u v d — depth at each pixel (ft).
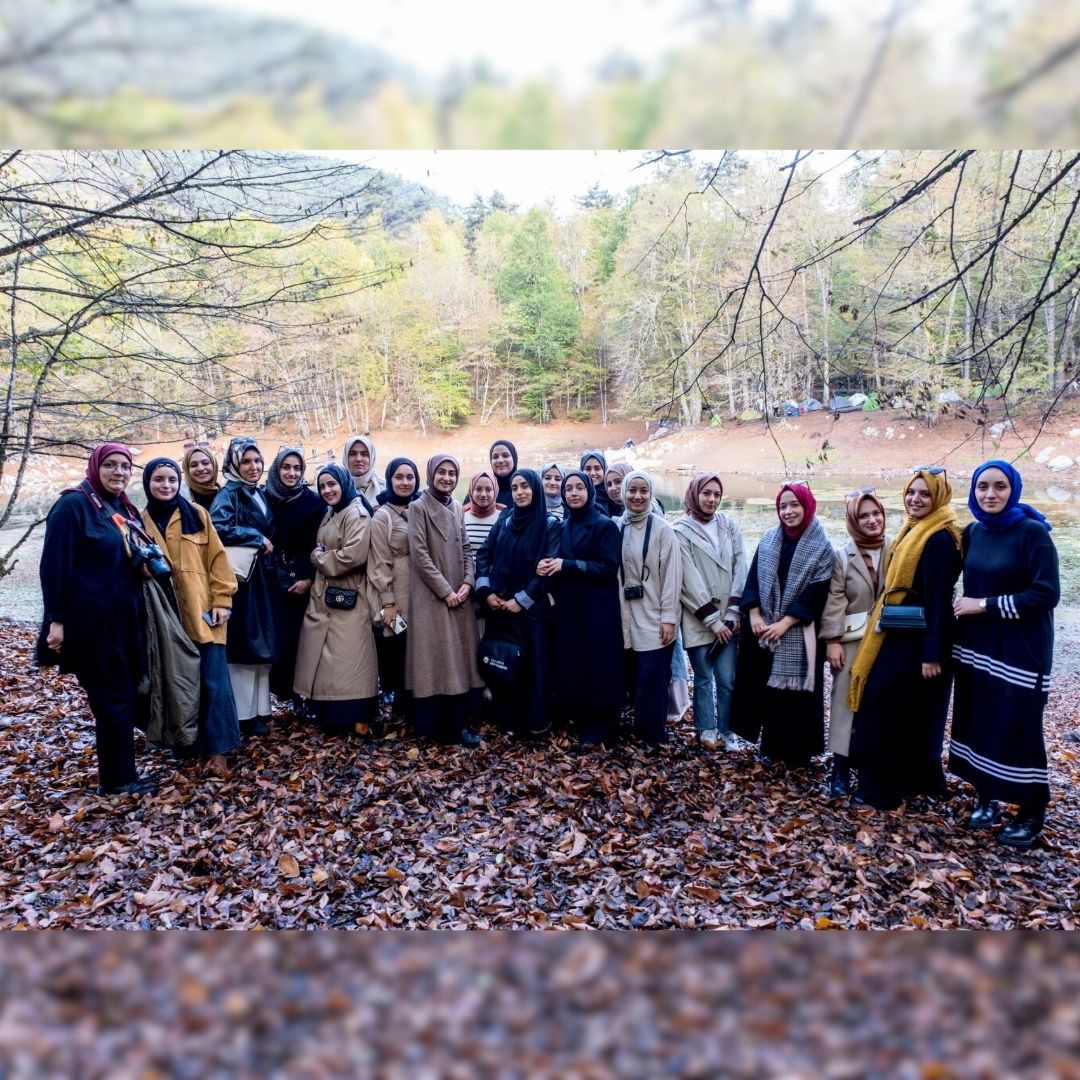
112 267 15.76
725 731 13.56
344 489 12.59
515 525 12.86
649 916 7.93
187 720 10.66
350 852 9.15
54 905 7.68
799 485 11.67
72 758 11.76
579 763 12.14
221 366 18.90
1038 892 8.71
